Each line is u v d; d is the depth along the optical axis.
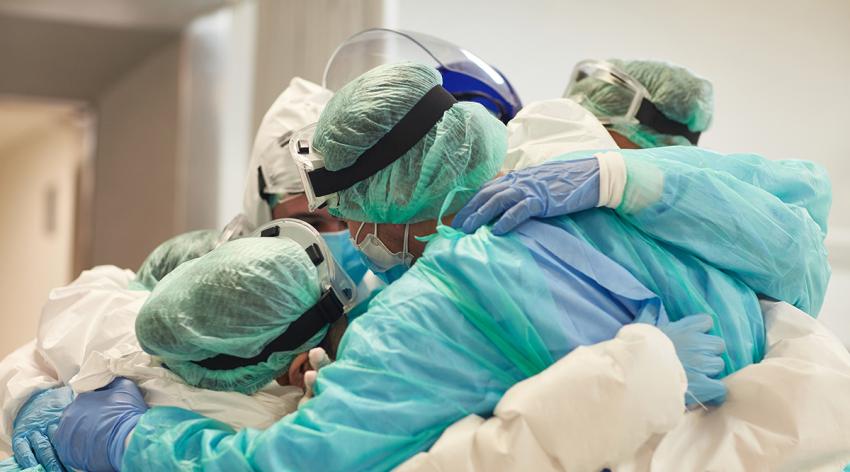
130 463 1.21
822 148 3.35
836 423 1.16
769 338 1.29
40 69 5.00
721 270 1.28
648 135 1.76
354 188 1.28
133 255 4.86
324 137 1.27
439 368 1.11
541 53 3.42
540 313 1.13
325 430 1.09
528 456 1.05
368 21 3.11
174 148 4.49
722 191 1.24
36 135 6.75
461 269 1.14
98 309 1.65
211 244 1.76
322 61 3.25
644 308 1.19
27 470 1.37
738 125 3.36
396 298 1.16
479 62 1.75
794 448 1.13
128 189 4.99
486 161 1.29
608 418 1.05
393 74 1.28
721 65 3.38
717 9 3.38
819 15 3.34
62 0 4.05
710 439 1.17
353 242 1.40
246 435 1.16
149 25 4.42
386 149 1.24
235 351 1.27
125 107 5.10
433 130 1.26
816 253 1.36
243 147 4.23
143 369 1.37
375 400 1.10
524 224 1.20
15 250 7.28
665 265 1.23
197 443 1.20
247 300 1.24
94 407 1.34
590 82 1.79
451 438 1.08
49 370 1.67
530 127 1.54
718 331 1.23
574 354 1.09
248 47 4.22
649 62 1.80
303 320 1.29
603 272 1.18
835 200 3.24
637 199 1.21
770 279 1.29
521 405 1.06
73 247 5.65
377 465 1.10
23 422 1.50
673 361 1.10
